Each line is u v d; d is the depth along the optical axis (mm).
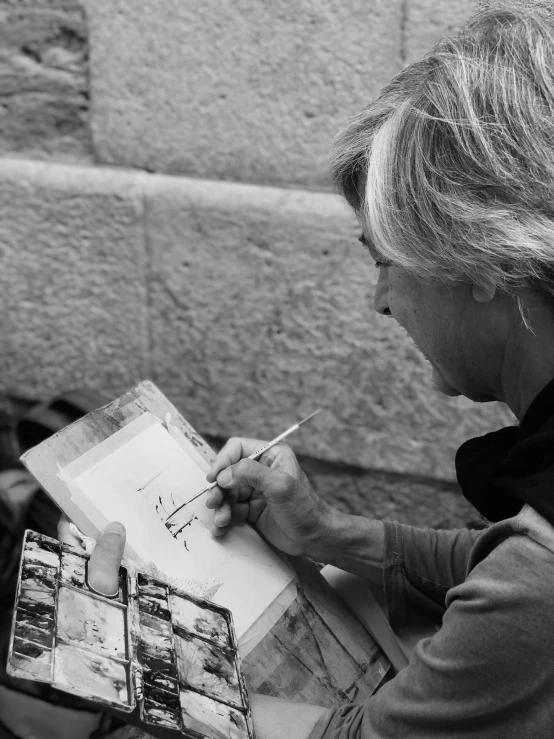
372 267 1809
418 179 722
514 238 680
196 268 1923
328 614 1126
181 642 905
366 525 1154
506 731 742
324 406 1953
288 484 1086
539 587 696
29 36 1839
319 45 1681
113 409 1134
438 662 768
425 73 764
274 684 1034
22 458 1040
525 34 715
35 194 1957
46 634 800
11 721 1481
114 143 1880
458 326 793
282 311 1903
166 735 859
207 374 2012
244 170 1821
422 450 1915
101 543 938
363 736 846
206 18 1717
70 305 2051
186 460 1138
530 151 677
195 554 1068
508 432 873
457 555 1160
